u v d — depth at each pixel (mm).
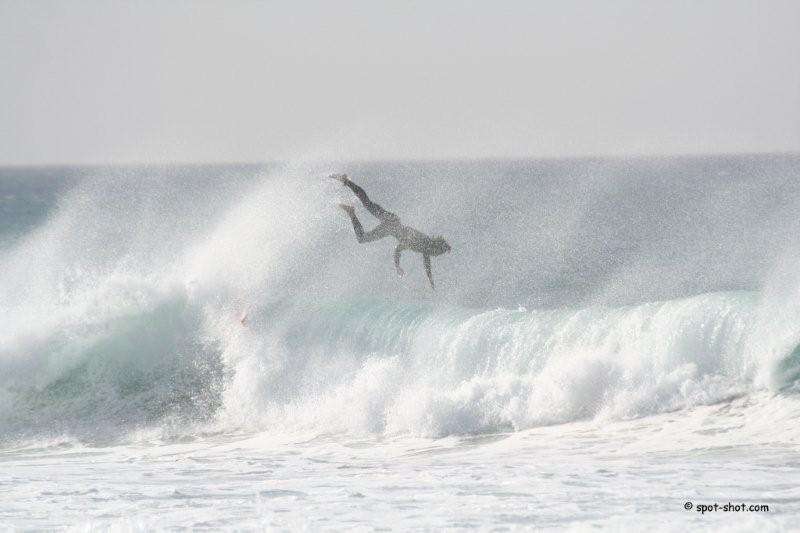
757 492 38469
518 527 34156
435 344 64500
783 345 54531
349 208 50031
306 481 45344
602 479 42531
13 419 69062
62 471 51688
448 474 45750
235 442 61750
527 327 62281
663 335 57531
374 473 47375
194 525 35781
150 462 55438
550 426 56344
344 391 65188
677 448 48969
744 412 52719
